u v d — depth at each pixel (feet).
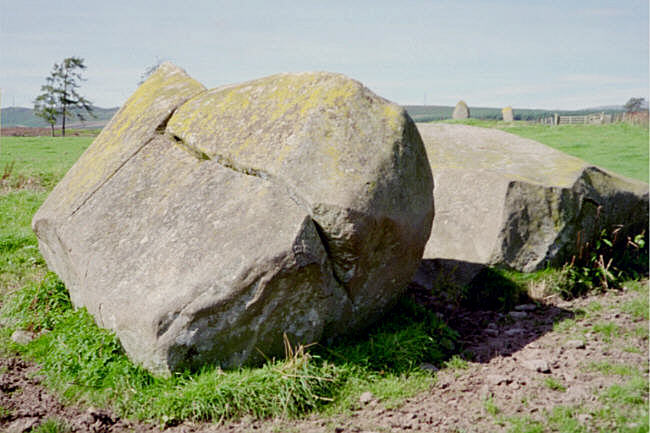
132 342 14.61
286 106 16.58
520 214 23.58
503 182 23.85
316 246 14.52
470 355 17.24
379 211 14.80
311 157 14.96
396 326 17.79
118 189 18.45
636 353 17.16
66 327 16.93
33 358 16.55
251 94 18.11
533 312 21.43
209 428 12.95
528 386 14.92
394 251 16.16
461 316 21.12
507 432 12.54
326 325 15.78
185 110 19.60
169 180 17.53
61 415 13.58
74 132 213.87
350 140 15.24
